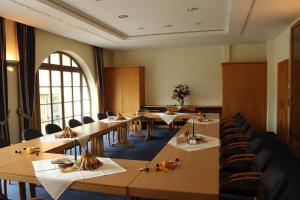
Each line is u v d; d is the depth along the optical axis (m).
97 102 8.23
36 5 3.99
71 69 7.41
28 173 2.29
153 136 7.30
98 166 2.42
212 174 2.23
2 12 4.35
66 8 4.44
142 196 1.96
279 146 6.03
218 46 8.27
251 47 7.96
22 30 5.22
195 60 8.48
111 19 5.29
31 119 5.41
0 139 3.51
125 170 2.33
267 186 2.08
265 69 7.50
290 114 5.56
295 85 5.30
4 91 4.76
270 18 4.96
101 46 8.12
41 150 3.12
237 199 2.42
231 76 7.68
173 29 6.28
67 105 7.30
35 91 5.76
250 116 7.63
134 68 8.39
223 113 7.77
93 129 4.54
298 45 5.04
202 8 4.61
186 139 3.41
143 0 4.12
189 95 8.59
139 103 8.40
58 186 2.13
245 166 3.14
